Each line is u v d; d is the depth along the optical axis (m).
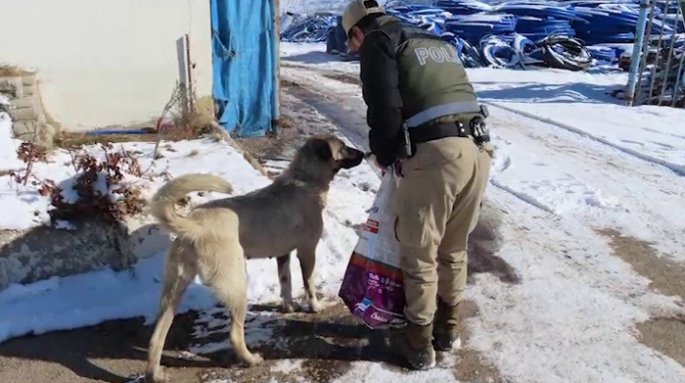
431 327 3.58
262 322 4.12
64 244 4.31
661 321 4.21
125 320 4.09
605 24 18.86
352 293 3.71
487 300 4.45
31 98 5.86
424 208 3.27
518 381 3.54
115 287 4.34
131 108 7.11
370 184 6.66
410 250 3.42
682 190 6.91
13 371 3.57
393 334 3.80
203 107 7.50
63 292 4.22
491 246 5.38
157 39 7.04
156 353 3.46
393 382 3.52
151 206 3.38
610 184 7.07
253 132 8.86
